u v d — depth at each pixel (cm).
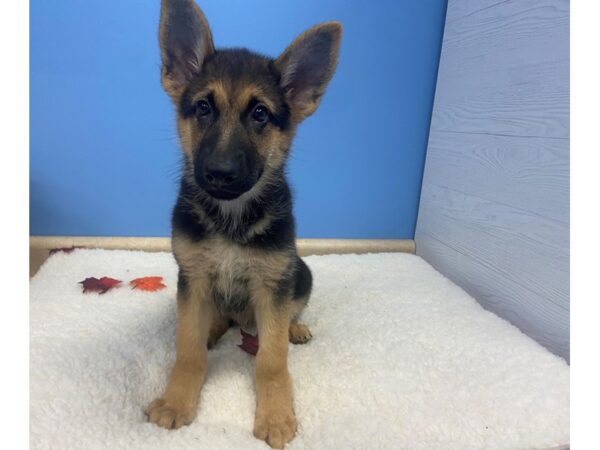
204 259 36
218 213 35
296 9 60
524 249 49
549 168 46
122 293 51
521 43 49
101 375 35
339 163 67
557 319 45
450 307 52
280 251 35
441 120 65
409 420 33
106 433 30
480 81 56
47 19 57
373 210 71
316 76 38
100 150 63
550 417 34
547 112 46
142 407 34
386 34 63
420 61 65
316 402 35
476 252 58
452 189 63
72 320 43
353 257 68
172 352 40
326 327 47
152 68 60
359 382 37
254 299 37
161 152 64
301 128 65
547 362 41
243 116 35
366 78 64
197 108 36
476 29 56
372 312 50
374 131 67
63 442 29
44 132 61
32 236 65
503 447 31
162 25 36
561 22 44
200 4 58
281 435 31
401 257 69
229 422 33
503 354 42
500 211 53
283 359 35
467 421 33
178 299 36
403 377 38
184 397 33
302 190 68
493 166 54
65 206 64
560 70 44
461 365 40
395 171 70
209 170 31
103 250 64
